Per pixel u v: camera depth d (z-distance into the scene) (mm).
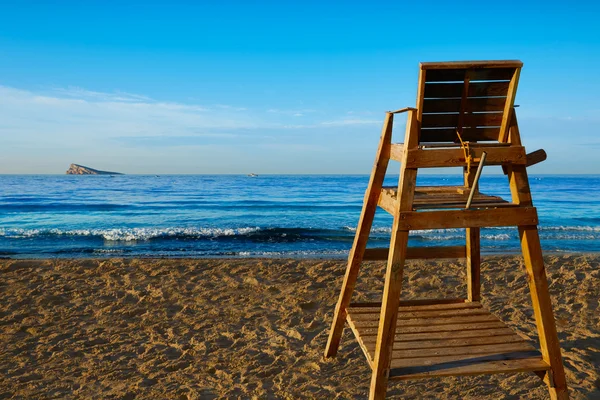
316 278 7602
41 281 7461
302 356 4574
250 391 3871
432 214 2762
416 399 3713
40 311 6016
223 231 15445
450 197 3229
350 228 16828
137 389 3924
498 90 2883
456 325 3584
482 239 13672
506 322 5508
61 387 3973
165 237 14391
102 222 19562
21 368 4359
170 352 4730
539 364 2900
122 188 46719
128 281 7488
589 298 6359
